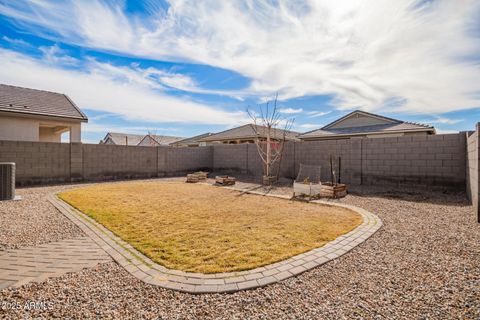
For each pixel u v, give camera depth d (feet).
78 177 34.24
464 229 12.46
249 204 19.45
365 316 5.84
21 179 29.66
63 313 5.95
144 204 19.20
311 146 34.86
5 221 14.16
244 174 44.39
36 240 11.07
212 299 6.60
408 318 5.74
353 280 7.60
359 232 12.23
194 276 7.75
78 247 10.25
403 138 26.53
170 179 39.42
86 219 14.65
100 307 6.20
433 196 21.93
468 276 7.73
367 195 23.27
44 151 31.37
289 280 7.60
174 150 45.27
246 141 67.00
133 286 7.21
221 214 16.06
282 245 10.46
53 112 37.99
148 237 11.48
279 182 34.24
